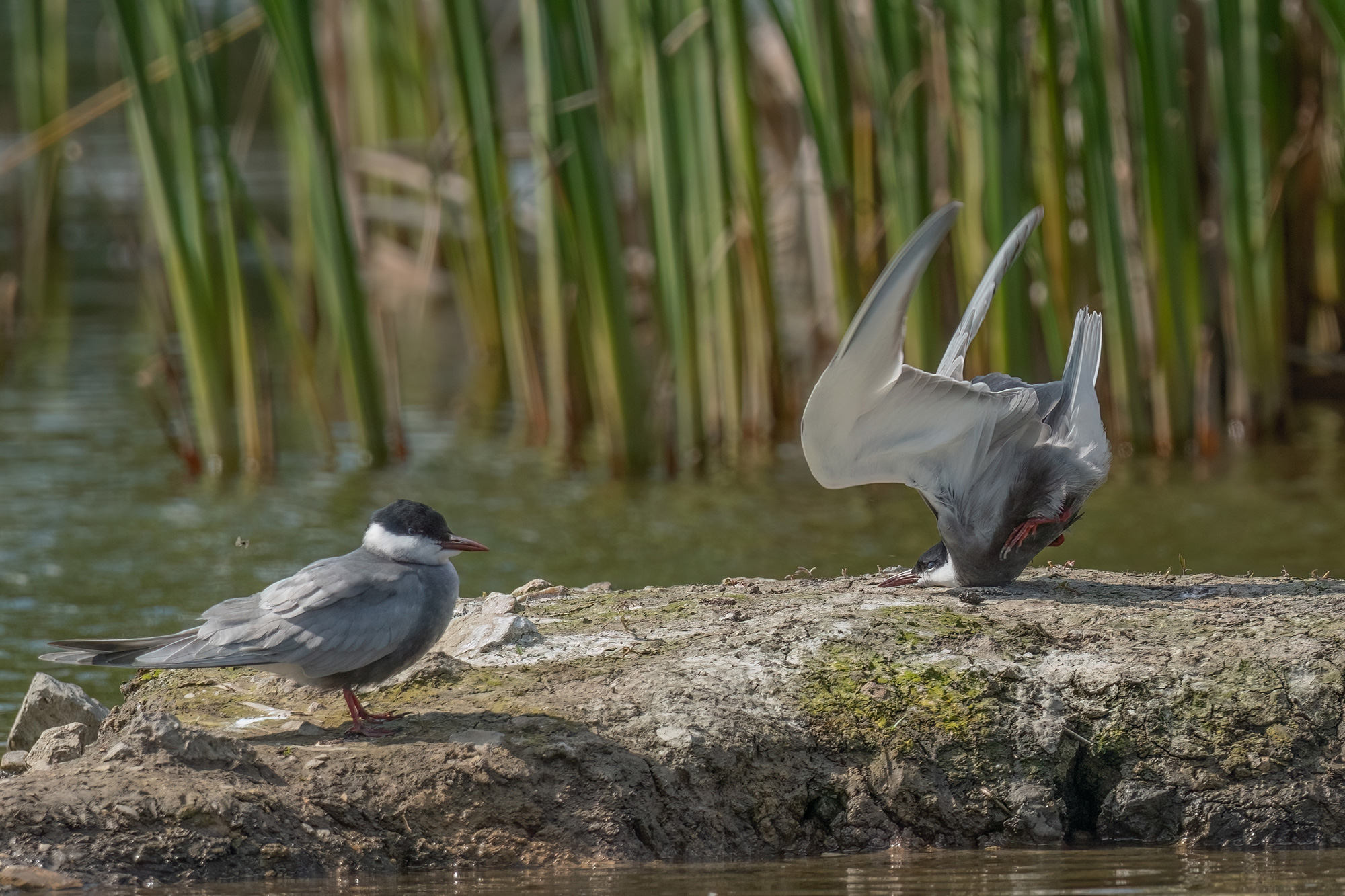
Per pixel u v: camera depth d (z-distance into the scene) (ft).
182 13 52.60
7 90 128.26
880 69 55.47
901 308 25.57
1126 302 56.08
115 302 92.27
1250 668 27.45
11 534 47.80
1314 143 63.98
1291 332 68.03
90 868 22.39
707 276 58.39
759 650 28.63
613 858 24.41
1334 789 26.20
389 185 89.30
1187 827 26.21
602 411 57.00
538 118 55.83
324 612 24.71
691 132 57.06
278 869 23.20
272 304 90.63
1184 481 53.57
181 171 54.03
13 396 68.90
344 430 64.39
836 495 53.57
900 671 27.81
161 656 24.18
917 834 25.93
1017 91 54.39
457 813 24.38
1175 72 55.16
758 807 25.61
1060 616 29.99
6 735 30.37
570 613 32.01
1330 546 44.83
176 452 57.26
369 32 83.10
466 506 51.93
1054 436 29.96
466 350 82.94
